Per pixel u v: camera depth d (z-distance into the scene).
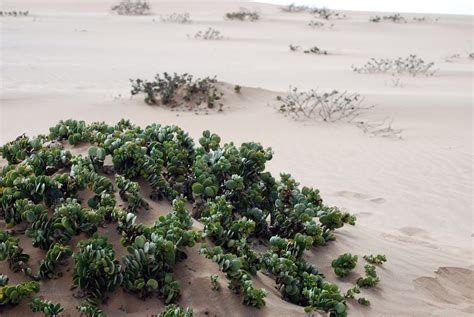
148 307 3.48
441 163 9.41
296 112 12.79
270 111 12.99
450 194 7.87
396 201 7.51
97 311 3.26
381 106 13.36
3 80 15.21
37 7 44.38
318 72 19.91
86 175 4.21
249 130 11.30
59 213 3.81
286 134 11.08
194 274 3.78
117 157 4.62
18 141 5.08
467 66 23.89
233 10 49.25
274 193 5.09
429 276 4.79
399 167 9.13
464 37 36.00
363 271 4.57
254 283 3.93
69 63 19.11
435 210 7.23
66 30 29.28
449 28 39.75
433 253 5.36
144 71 18.33
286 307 3.77
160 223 3.94
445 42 33.41
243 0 55.75
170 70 18.83
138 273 3.57
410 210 7.19
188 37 29.55
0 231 3.83
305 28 36.94
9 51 20.98
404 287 4.50
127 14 42.31
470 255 5.50
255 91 14.27
